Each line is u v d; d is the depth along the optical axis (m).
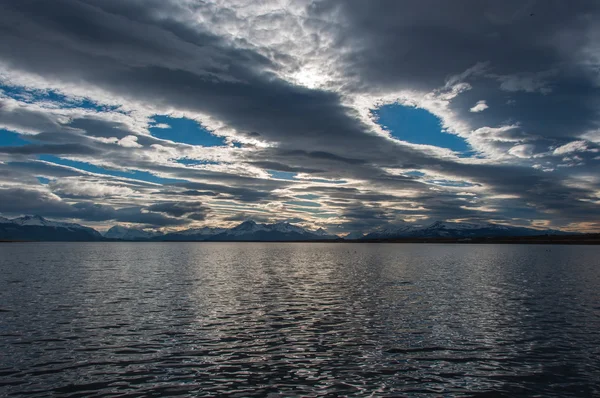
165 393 22.02
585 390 23.03
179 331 35.09
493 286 66.31
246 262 128.62
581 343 32.25
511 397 22.02
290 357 28.22
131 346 30.53
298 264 119.50
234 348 30.22
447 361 27.70
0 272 87.25
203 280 73.44
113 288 61.56
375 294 56.59
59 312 42.81
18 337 32.78
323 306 47.12
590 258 153.38
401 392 22.45
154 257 160.38
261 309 45.09
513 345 31.61
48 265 110.31
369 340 32.66
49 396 21.55
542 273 90.06
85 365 26.30
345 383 23.61
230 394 21.91
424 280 74.88
